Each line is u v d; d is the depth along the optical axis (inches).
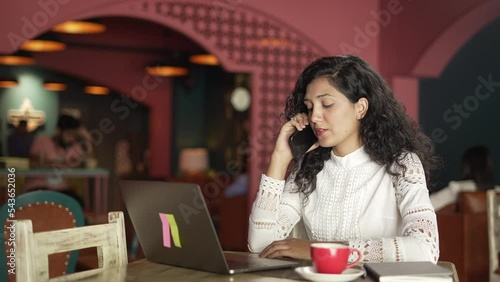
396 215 86.5
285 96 224.7
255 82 220.5
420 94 319.0
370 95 86.5
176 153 442.0
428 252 75.5
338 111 84.9
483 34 308.3
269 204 88.4
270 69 222.4
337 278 64.7
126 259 83.3
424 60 230.7
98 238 80.1
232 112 418.6
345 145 89.4
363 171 88.7
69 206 134.0
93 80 413.7
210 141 445.1
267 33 220.8
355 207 87.7
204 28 209.3
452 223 185.6
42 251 72.6
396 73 236.8
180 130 442.6
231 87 418.6
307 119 89.1
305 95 88.4
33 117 441.4
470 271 184.5
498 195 154.6
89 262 169.9
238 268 71.4
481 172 199.3
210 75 445.7
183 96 442.3
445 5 226.1
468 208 185.9
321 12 229.1
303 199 92.8
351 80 85.0
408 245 75.4
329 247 67.9
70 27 290.0
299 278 68.4
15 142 391.5
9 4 176.4
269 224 88.0
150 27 404.2
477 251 185.0
